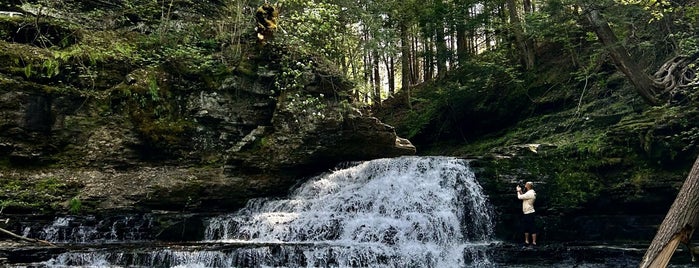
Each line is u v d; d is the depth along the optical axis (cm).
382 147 1705
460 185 1442
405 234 1239
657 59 1842
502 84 2406
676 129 1314
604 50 1691
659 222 1283
